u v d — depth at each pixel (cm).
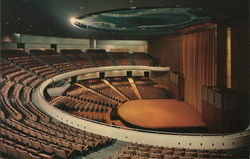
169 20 1758
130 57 3594
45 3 1065
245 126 1374
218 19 1490
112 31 2491
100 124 1068
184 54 2297
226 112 1398
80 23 1977
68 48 3322
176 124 1672
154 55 3500
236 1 1012
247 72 1323
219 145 987
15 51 2383
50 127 978
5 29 2053
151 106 2178
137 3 1066
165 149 902
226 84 1545
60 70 2498
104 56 3472
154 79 3278
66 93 2289
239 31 1405
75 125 1113
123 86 2995
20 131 857
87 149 782
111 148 884
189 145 988
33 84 1720
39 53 2669
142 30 2430
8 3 1066
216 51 1650
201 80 1919
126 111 2005
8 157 634
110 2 1041
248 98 1331
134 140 1008
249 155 837
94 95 2445
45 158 644
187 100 2266
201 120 1761
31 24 1758
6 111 1079
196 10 1370
